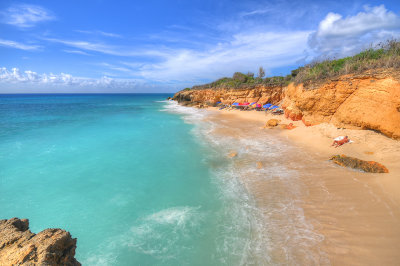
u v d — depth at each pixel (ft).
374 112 38.01
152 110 152.66
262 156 41.83
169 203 28.25
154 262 18.89
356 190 25.25
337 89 48.03
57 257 10.09
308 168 33.76
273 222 22.45
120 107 185.06
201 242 20.77
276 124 68.59
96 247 20.89
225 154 45.39
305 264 16.80
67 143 58.18
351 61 55.67
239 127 74.02
